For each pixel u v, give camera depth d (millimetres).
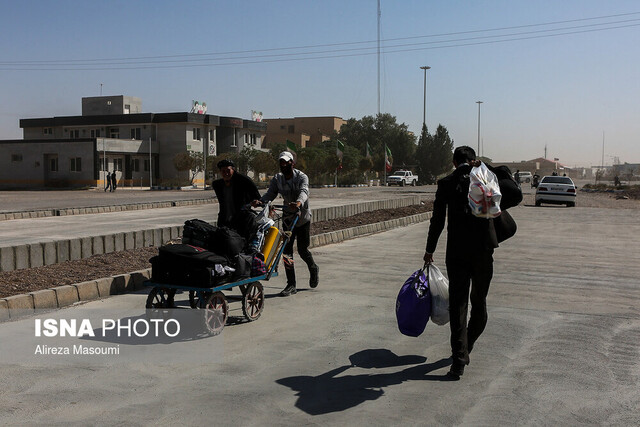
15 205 27109
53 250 9992
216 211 24094
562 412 4219
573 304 7711
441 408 4281
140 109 71938
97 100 70250
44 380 4801
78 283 7723
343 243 14195
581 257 12016
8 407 4230
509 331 6383
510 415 4156
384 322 6746
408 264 10953
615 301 7910
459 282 5023
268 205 7281
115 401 4363
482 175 4957
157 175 60312
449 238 5105
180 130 59219
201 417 4078
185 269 6027
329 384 4766
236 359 5383
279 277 9570
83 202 29859
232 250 6324
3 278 8117
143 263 9727
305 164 60812
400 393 4574
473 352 5652
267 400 4406
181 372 5020
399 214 21391
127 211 24234
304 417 4102
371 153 68312
